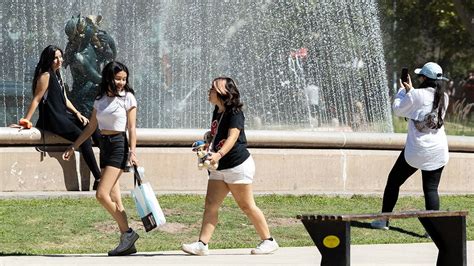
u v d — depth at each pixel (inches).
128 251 856.3
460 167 1312.7
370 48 2340.1
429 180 1019.3
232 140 838.5
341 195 1203.2
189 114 1884.8
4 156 1111.6
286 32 2241.6
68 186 1135.0
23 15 1963.6
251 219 874.8
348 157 1236.5
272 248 879.7
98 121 837.8
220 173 856.3
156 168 1157.1
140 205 844.0
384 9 3887.8
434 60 4057.6
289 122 2155.5
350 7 2337.6
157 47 1979.6
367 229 1063.6
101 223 1005.8
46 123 1116.5
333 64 2300.7
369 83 2305.6
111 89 831.1
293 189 1211.9
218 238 981.8
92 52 1316.4
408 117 1023.0
